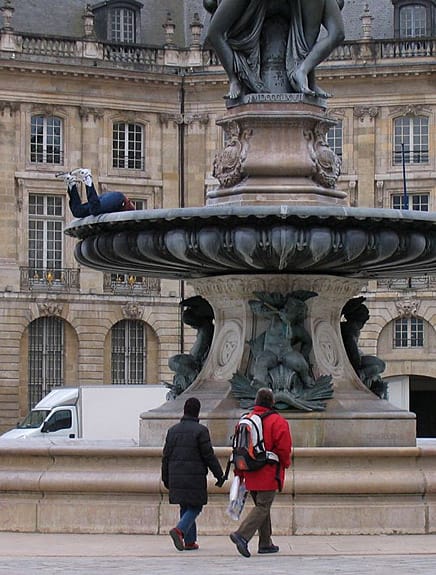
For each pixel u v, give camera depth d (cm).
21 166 7519
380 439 1988
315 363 2017
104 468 1816
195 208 1839
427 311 7594
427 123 7675
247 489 1608
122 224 1903
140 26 7906
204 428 1655
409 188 7694
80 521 1800
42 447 1842
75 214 1975
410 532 1773
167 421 2036
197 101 7794
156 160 7781
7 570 1472
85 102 7644
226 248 1850
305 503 1770
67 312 7544
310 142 2042
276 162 2020
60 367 7531
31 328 7500
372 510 1773
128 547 1673
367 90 7700
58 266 7575
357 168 7719
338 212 1817
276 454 1609
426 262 1978
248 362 2019
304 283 2006
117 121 7719
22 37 7512
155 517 1781
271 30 2059
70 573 1445
